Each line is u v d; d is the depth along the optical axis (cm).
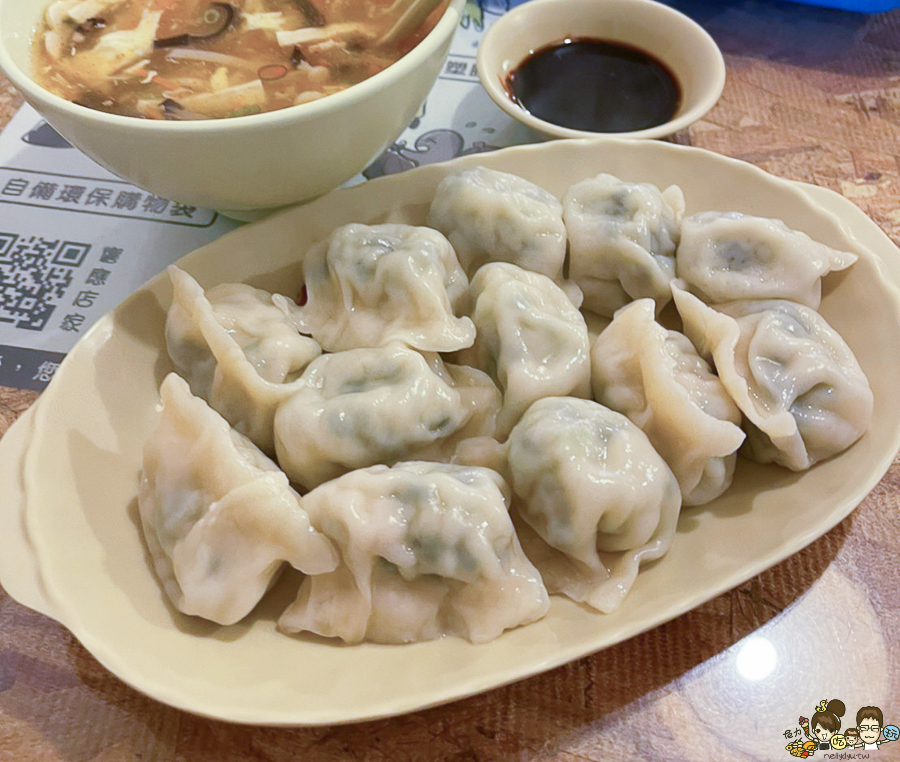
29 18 23
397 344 22
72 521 19
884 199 29
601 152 27
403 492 19
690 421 20
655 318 26
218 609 18
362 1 25
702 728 18
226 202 23
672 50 31
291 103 22
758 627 19
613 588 19
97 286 26
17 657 19
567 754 18
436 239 24
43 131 30
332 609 19
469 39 34
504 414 22
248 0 25
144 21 24
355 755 18
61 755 17
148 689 16
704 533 20
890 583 20
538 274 25
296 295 25
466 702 18
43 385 23
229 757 17
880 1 36
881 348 22
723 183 26
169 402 20
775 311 23
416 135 31
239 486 19
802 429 21
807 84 33
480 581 18
